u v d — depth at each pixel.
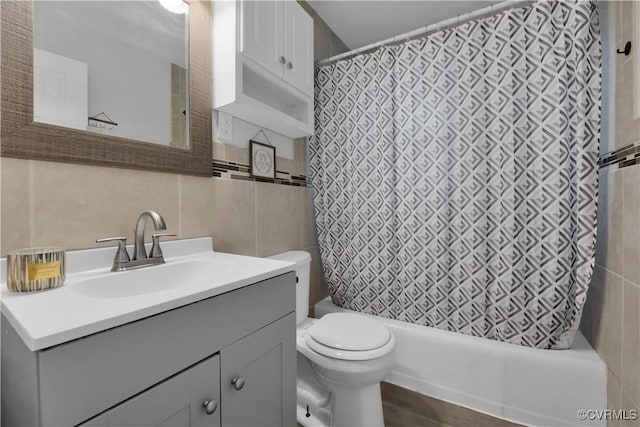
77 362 0.45
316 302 1.94
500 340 1.35
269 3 1.32
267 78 1.31
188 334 0.60
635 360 0.91
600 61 1.14
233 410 0.71
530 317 1.28
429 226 1.52
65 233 0.80
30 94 0.74
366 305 1.72
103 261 0.86
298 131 1.58
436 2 1.82
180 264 0.97
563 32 1.21
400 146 1.60
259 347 0.79
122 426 0.50
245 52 1.18
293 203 1.75
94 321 0.46
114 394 0.49
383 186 1.64
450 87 1.47
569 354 1.21
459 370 1.37
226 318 0.69
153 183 1.01
